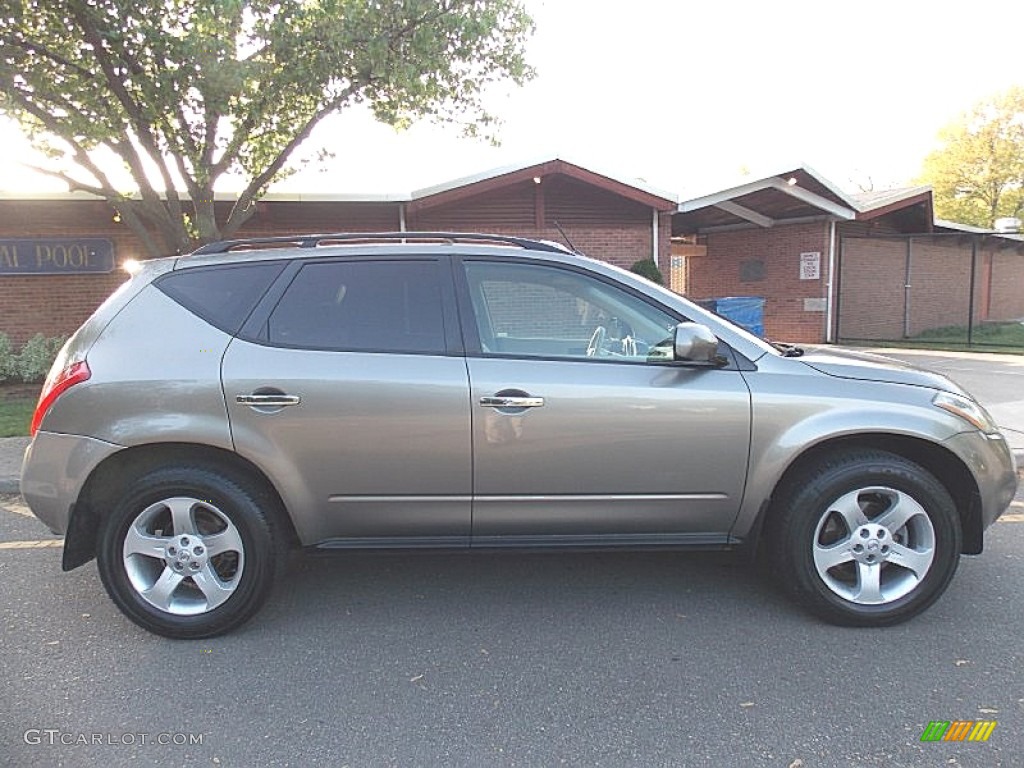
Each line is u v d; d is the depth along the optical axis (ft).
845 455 11.17
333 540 11.42
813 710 9.06
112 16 22.68
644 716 9.00
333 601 12.46
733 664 10.19
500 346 11.28
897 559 11.16
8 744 8.54
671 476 11.04
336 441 10.82
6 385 37.70
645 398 10.84
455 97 30.19
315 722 8.96
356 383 10.77
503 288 11.53
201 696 9.57
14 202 39.68
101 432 10.78
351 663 10.38
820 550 11.14
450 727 8.83
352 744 8.52
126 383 10.80
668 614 11.79
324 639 11.10
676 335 10.50
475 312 11.33
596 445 10.91
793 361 11.41
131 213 28.86
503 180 41.86
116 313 11.33
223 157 27.73
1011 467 11.59
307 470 10.88
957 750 8.26
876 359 12.47
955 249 63.93
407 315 11.26
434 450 10.87
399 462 10.90
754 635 11.02
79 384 10.86
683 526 11.37
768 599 12.28
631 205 45.32
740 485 11.09
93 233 40.88
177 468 10.95
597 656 10.48
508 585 13.05
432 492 11.03
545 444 10.88
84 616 11.98
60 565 14.25
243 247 12.09
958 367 39.14
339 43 24.22
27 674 10.15
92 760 8.24
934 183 99.55
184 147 26.55
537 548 11.37
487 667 10.22
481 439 10.84
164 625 11.03
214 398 10.74
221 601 11.06
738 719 8.90
